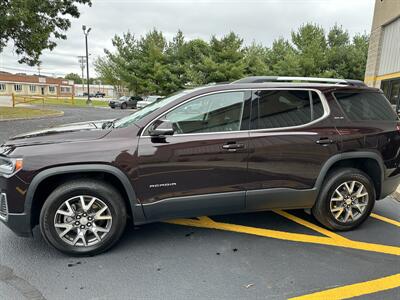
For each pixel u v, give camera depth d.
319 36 33.59
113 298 2.48
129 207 3.23
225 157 3.19
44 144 2.96
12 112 18.53
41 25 14.95
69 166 2.88
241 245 3.37
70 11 16.73
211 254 3.18
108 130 3.14
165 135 3.07
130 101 31.08
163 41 36.53
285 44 36.41
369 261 3.08
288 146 3.34
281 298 2.50
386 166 3.73
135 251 3.22
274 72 31.77
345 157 3.53
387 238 3.57
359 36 33.19
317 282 2.72
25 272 2.81
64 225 3.00
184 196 3.17
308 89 3.52
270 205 3.45
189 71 31.34
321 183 3.53
